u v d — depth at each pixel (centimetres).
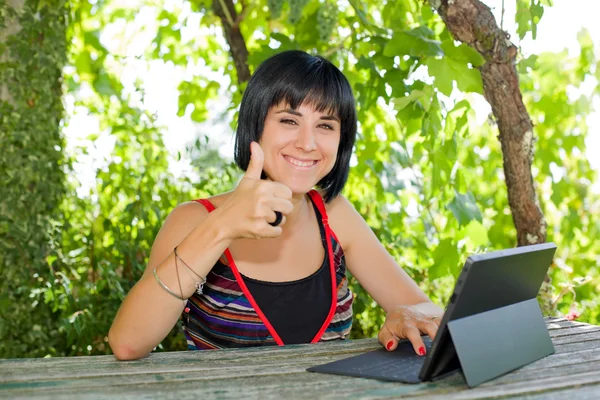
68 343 285
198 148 342
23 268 301
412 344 135
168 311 132
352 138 176
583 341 145
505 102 241
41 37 315
